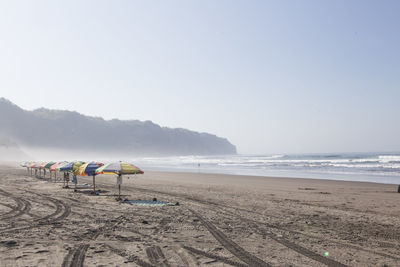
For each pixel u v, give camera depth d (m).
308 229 8.25
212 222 9.00
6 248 6.01
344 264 5.44
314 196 15.57
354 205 12.82
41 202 12.72
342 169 40.16
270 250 6.21
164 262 5.32
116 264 5.15
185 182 24.20
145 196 15.05
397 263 5.56
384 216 10.31
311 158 82.69
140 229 7.96
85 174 14.12
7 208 11.21
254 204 12.67
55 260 5.29
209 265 5.22
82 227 8.12
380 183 22.94
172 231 7.79
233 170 44.47
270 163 62.53
